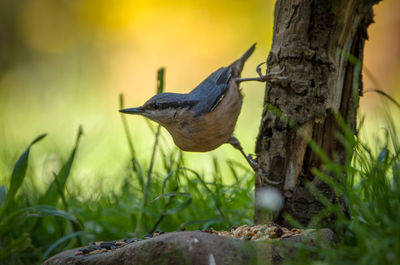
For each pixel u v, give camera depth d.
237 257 5.62
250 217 8.59
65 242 9.05
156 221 9.02
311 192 7.03
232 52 23.70
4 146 13.15
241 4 23.84
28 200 9.23
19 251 8.77
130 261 5.90
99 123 18.34
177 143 8.22
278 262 5.75
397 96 21.95
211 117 7.71
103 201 9.79
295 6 6.94
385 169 6.42
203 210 8.89
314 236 6.00
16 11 25.78
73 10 25.83
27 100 23.41
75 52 25.42
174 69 24.17
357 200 6.01
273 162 7.24
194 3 24.39
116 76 24.66
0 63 25.03
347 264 5.22
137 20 25.19
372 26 23.02
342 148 7.01
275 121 7.18
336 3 6.70
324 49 6.88
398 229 5.14
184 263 5.54
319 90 6.91
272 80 7.18
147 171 9.72
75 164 12.30
